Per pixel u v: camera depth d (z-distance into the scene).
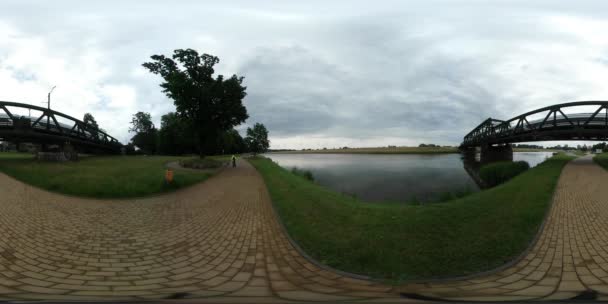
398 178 28.03
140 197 11.64
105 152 44.25
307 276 4.41
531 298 3.51
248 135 55.62
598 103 24.78
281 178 17.52
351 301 3.43
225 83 26.45
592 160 28.78
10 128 25.38
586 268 4.63
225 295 3.69
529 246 5.40
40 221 7.35
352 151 149.50
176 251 5.52
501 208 8.00
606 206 8.81
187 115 26.05
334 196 11.48
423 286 4.00
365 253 5.12
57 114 28.67
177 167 22.55
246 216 8.33
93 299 3.48
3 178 14.69
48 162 23.47
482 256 4.94
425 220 6.89
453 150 123.12
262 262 5.00
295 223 7.27
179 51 25.16
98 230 6.80
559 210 8.24
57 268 4.68
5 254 5.18
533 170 18.91
